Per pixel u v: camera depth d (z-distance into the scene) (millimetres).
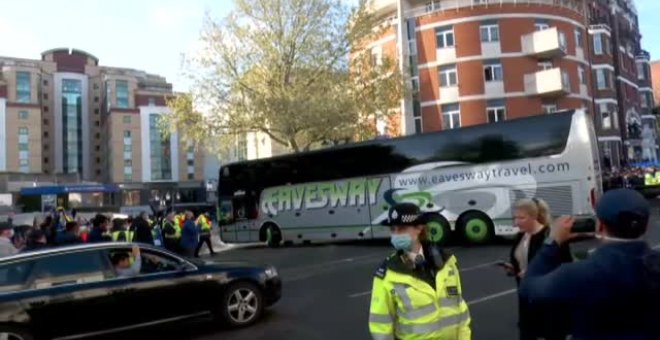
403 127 33031
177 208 43531
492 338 6469
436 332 3066
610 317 2213
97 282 7246
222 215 22672
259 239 21594
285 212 20734
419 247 3246
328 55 27703
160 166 113188
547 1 38562
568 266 2357
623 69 50562
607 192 2365
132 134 112625
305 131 27234
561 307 2414
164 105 115875
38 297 6832
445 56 38281
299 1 27219
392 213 3211
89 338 7617
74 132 126562
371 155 18516
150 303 7496
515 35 37688
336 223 19219
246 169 22156
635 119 49781
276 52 26859
